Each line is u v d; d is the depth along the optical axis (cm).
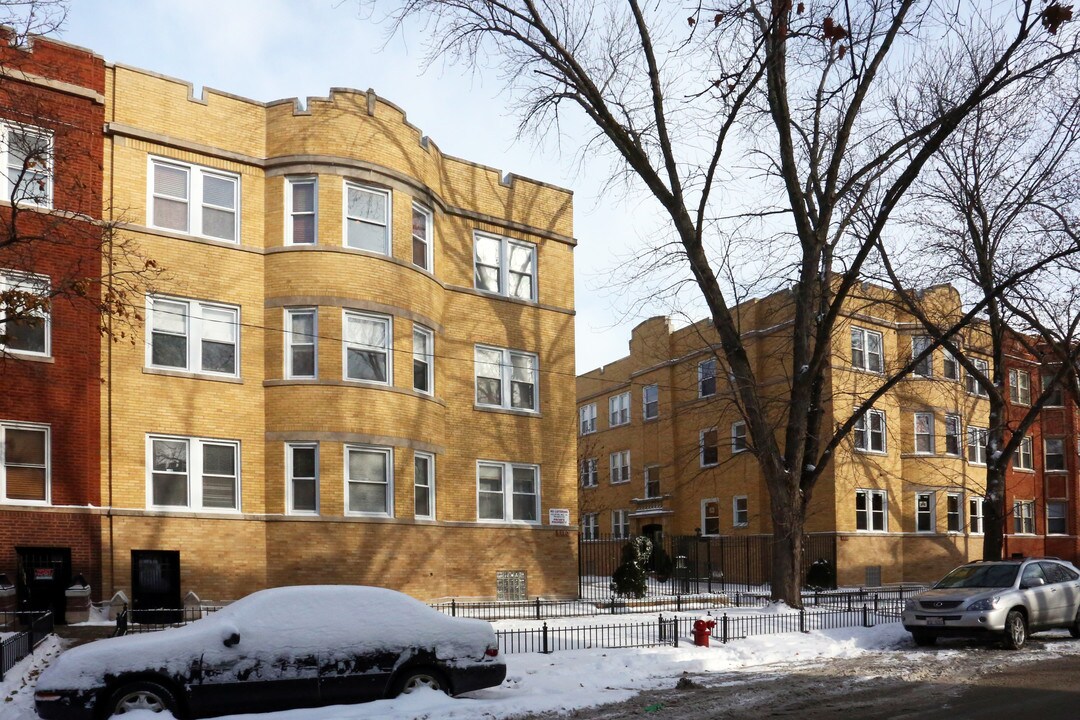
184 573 2070
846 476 3525
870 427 3672
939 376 3575
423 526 2330
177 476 2117
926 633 1784
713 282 2238
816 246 2152
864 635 1861
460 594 2475
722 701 1220
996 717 1094
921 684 1339
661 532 4247
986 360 4047
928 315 2928
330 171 2280
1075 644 1797
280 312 2238
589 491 4931
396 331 2320
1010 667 1496
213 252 2197
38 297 1588
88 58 2102
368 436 2234
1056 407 4622
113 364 2067
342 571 2169
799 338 2236
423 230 2500
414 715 1048
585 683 1341
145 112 2153
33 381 1980
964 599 1744
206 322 2188
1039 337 3291
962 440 3859
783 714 1134
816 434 2306
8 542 1919
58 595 1966
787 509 2205
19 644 1409
